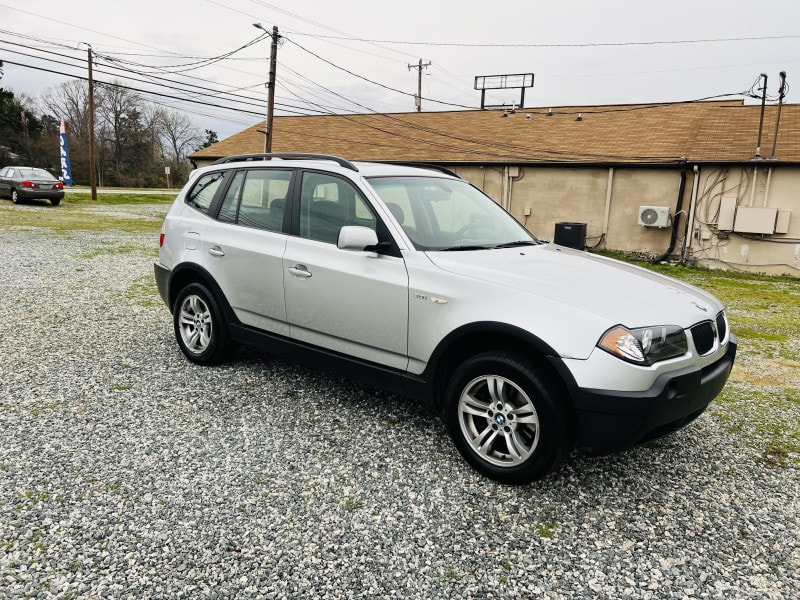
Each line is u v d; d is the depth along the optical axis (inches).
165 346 200.7
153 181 2532.0
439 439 134.7
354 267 134.0
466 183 175.6
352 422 142.6
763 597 85.0
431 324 120.6
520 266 124.6
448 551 94.3
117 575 85.7
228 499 107.3
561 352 102.9
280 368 181.0
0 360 179.9
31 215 708.0
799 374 198.8
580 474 120.7
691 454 132.0
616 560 93.1
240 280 162.1
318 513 103.8
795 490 117.0
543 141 719.7
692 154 582.9
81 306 257.0
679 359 106.8
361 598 83.0
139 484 111.1
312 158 159.0
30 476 112.3
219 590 83.6
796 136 574.6
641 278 129.5
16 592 81.0
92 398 152.3
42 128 2340.1
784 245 533.6
